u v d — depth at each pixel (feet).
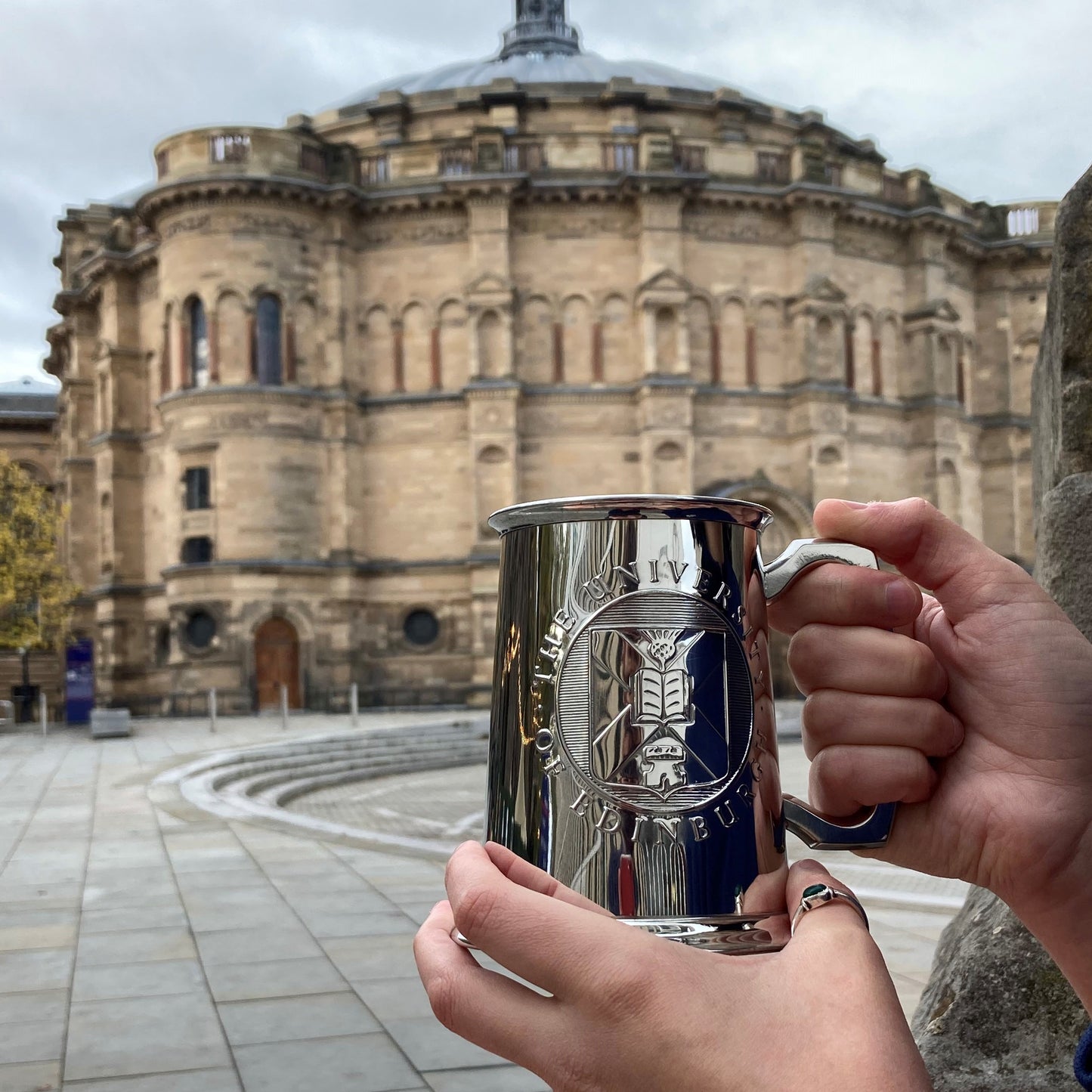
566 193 128.06
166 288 127.85
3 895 29.91
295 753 75.31
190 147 125.29
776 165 133.49
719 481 128.47
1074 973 4.00
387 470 128.06
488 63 180.55
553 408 127.54
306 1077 16.25
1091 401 7.35
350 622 123.34
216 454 122.31
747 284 131.85
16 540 116.57
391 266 130.11
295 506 123.03
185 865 34.27
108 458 138.72
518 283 129.08
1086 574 7.09
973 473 147.43
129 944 24.35
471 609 123.65
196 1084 16.01
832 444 129.18
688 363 126.41
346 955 23.17
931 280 139.54
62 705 161.27
